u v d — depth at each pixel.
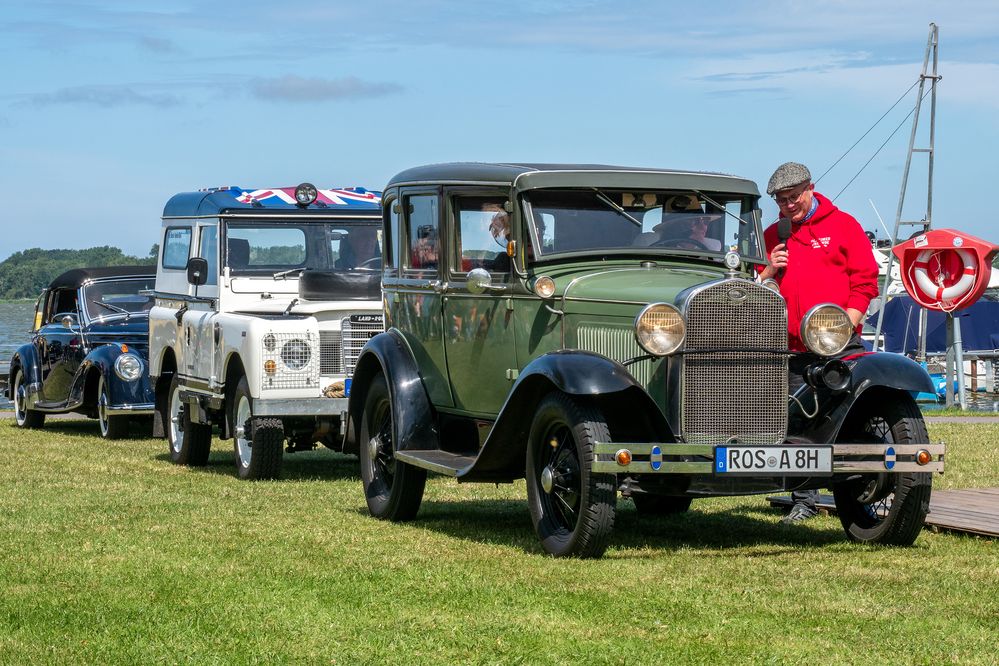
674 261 8.36
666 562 7.33
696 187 8.48
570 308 7.90
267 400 11.50
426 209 9.29
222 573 7.05
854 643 5.49
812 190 8.36
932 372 34.78
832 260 8.23
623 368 7.25
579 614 6.02
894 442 7.72
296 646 5.49
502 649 5.42
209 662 5.25
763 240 8.62
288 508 9.70
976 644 5.47
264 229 12.93
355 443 9.84
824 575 6.91
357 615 6.04
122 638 5.63
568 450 7.60
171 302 14.13
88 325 17.11
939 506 9.16
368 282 11.96
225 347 12.07
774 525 8.92
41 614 6.05
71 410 17.11
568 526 7.63
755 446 7.22
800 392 7.79
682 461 7.20
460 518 9.26
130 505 9.75
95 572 7.06
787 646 5.44
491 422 8.55
